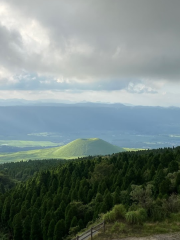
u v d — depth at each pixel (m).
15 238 61.19
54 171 110.75
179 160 76.00
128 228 30.05
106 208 49.53
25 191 87.25
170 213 33.38
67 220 53.59
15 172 183.00
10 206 76.19
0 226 74.06
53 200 66.56
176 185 51.47
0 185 129.75
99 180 77.88
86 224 51.31
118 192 56.91
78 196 66.50
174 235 27.84
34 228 57.88
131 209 34.97
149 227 30.03
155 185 54.56
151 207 34.28
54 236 51.09
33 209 65.31
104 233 29.28
